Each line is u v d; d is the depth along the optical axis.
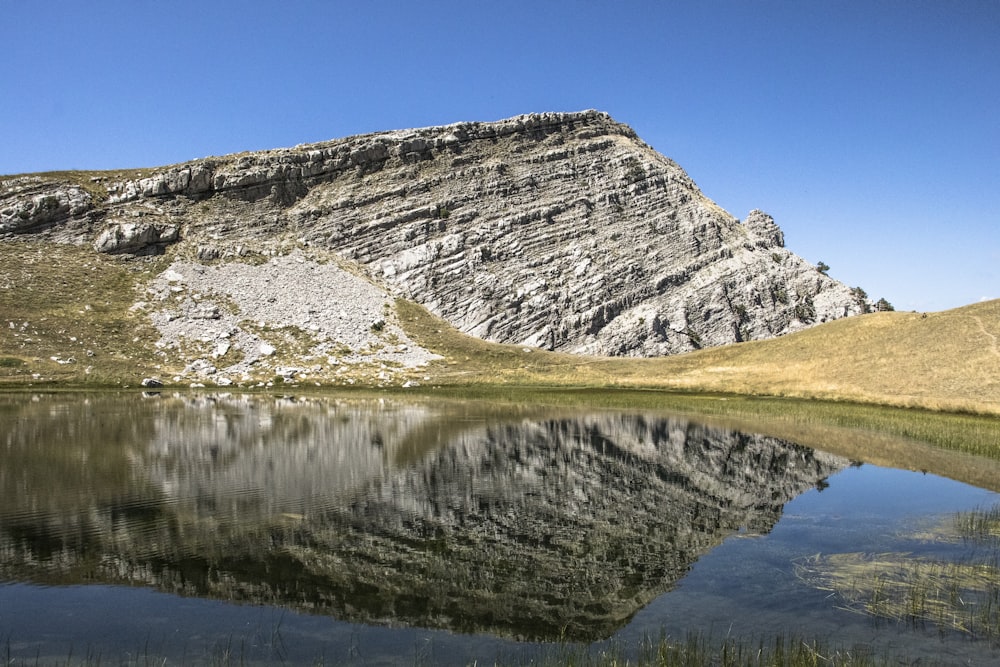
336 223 150.38
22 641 13.97
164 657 13.20
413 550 19.94
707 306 149.88
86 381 86.25
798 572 18.25
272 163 154.38
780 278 160.25
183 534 21.22
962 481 31.61
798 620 14.95
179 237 133.38
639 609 15.72
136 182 142.38
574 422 54.00
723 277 155.25
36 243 121.94
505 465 34.34
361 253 147.50
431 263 145.75
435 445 40.66
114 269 120.56
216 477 30.17
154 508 24.50
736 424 53.22
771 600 16.17
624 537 21.69
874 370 87.81
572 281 147.50
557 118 177.25
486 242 151.62
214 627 14.66
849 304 156.75
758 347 119.44
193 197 146.38
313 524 22.62
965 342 88.12
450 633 14.38
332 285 132.88
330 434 44.53
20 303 101.94
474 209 156.62
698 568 18.62
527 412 62.09
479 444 41.34
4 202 125.06
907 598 16.19
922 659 12.95
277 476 30.56
